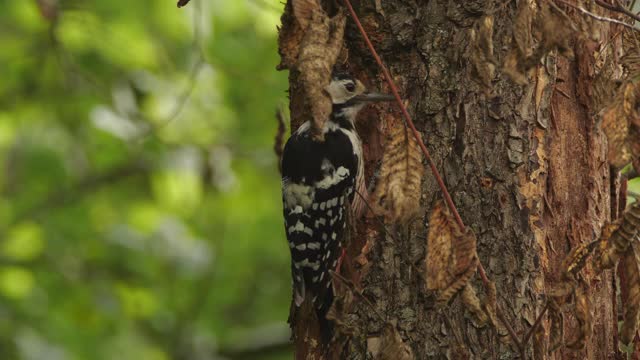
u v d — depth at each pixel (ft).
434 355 28.91
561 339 26.27
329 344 30.94
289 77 35.06
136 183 69.05
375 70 31.65
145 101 65.31
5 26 64.75
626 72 26.96
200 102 65.62
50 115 65.72
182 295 68.13
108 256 65.05
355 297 29.91
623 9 26.53
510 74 24.93
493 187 29.19
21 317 61.72
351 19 31.09
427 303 29.14
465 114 29.53
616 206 31.22
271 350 69.77
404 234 29.63
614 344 30.55
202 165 65.72
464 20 29.89
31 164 65.62
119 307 63.87
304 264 35.12
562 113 30.07
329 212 35.04
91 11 63.00
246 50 65.51
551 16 24.54
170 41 64.39
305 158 35.29
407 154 26.04
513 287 28.78
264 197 70.08
